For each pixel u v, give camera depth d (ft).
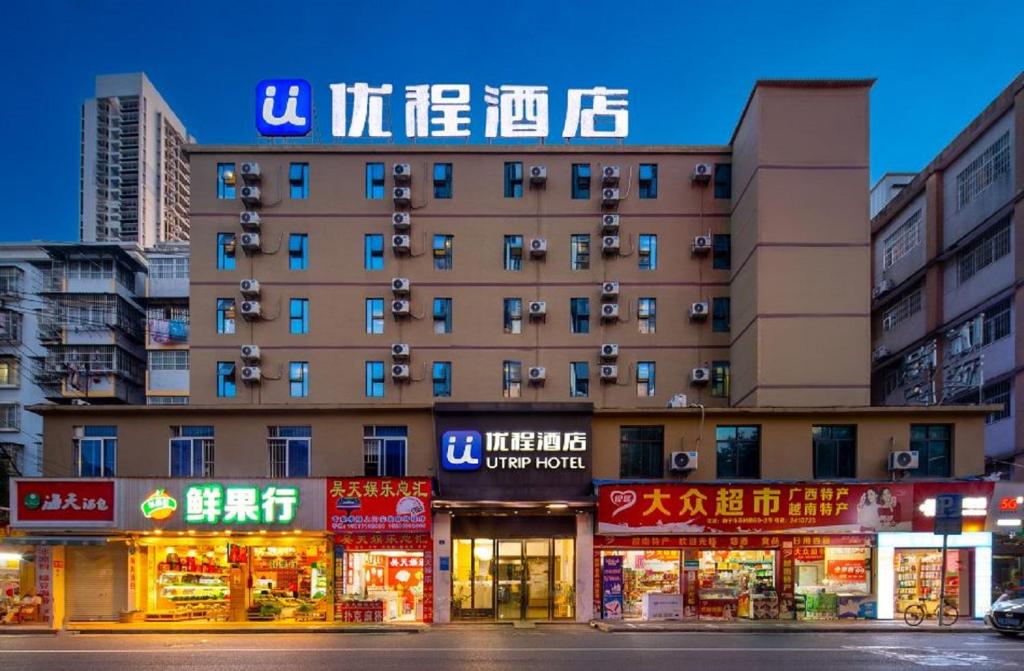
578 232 108.17
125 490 69.10
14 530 68.49
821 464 74.02
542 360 106.52
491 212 108.37
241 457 73.97
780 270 87.56
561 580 71.10
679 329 106.52
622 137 109.40
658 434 74.54
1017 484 70.23
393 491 69.82
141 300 146.82
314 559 71.67
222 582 71.00
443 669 46.68
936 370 117.70
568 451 72.33
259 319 106.42
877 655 52.08
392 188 108.68
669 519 69.72
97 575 68.80
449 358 106.42
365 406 74.18
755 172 90.33
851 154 89.15
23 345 146.00
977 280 108.78
